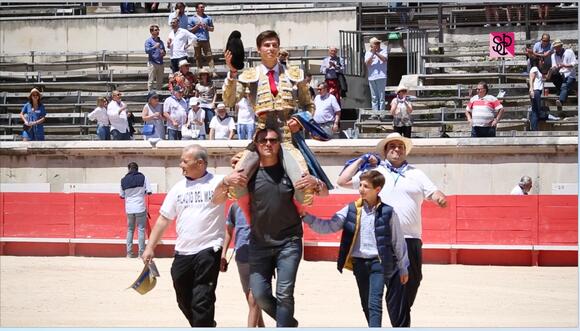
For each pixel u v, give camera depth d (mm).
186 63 35000
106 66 45094
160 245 29312
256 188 12758
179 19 39062
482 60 40781
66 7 47469
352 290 21594
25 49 46562
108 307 19344
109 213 30078
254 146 12867
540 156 31938
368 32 42031
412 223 14148
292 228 12914
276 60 12953
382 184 13570
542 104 36812
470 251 28047
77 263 27516
